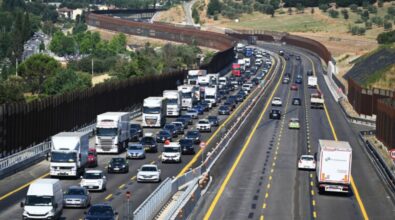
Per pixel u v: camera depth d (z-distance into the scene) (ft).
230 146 580.71
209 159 476.13
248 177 445.37
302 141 615.57
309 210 351.67
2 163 426.92
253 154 540.93
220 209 347.36
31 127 526.16
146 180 411.95
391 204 378.73
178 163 494.18
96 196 364.79
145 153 542.98
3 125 477.36
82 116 640.99
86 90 652.89
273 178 443.32
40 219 295.69
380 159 484.74
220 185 416.87
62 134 431.84
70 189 335.47
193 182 390.42
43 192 299.38
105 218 279.69
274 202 368.89
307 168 476.13
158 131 654.94
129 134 570.46
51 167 416.87
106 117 529.45
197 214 334.03
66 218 307.17
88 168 464.24
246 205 358.84
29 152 479.00
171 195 360.28
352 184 436.35
